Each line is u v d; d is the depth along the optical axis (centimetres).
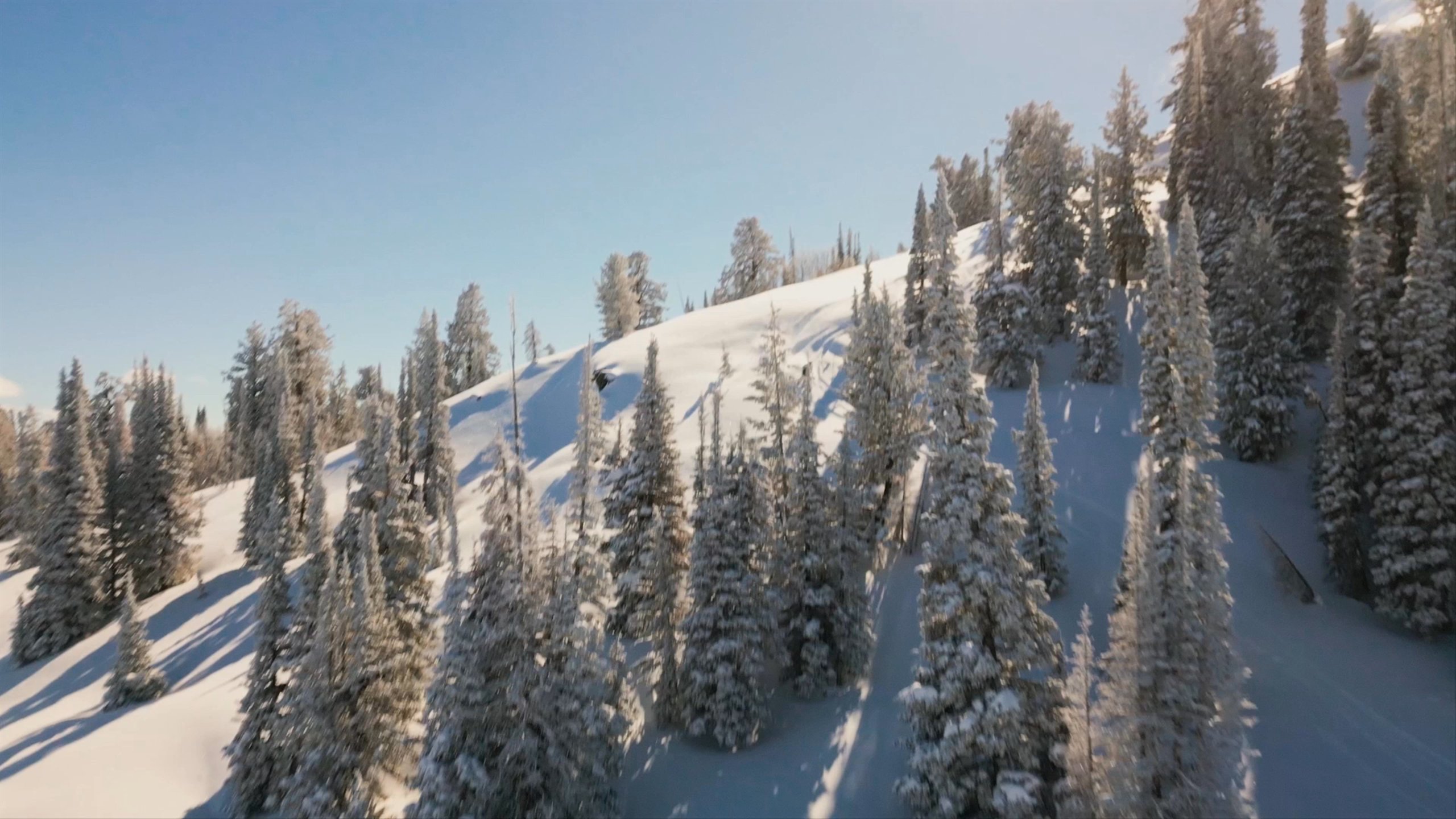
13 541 8875
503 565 2309
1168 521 2672
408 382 6353
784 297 9144
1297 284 4566
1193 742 1739
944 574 2370
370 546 2709
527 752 2184
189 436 9838
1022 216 6444
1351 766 2423
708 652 2748
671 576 2975
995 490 2327
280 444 6238
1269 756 2486
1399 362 3095
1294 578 3177
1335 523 3159
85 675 4941
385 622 2692
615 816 2397
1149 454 1952
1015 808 2011
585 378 3131
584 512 2770
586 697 2348
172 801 2986
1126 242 5938
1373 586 3089
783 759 2727
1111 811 1781
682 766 2742
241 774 2870
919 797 2241
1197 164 5881
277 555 3164
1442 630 2867
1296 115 4712
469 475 7081
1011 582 2259
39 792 2873
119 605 5900
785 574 3084
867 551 3616
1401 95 4641
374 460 3550
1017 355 5212
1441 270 2998
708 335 8281
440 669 2216
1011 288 5238
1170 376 2836
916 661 3119
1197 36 6334
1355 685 2714
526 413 7900
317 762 2375
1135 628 1820
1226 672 1786
